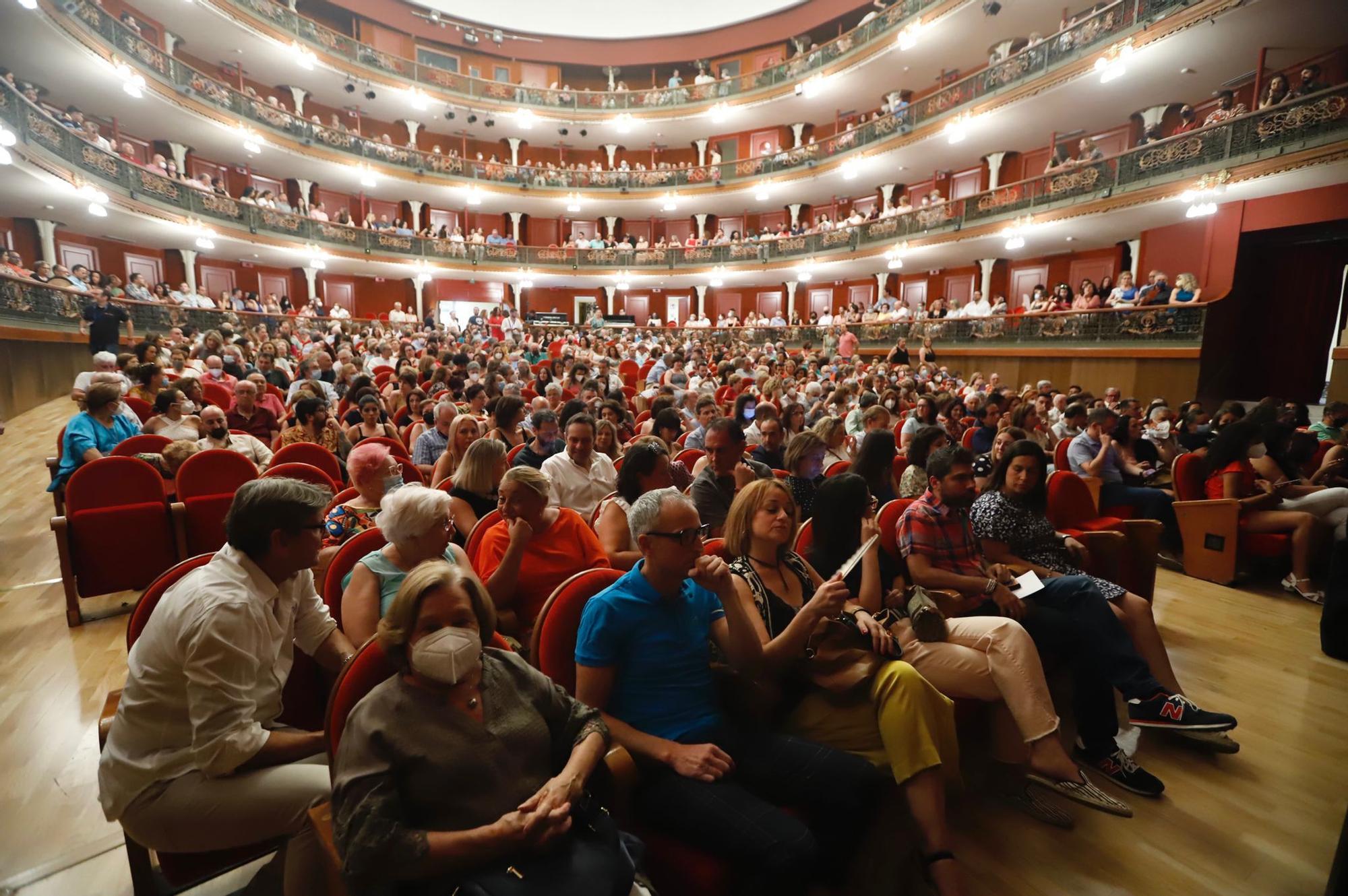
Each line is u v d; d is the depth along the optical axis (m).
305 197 20.75
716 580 1.82
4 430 8.12
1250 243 11.54
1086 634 2.62
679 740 1.80
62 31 11.48
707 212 25.23
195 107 15.56
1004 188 14.99
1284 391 11.45
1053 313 13.37
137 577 3.77
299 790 1.59
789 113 22.47
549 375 10.08
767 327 21.78
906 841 1.94
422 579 1.38
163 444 4.66
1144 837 2.20
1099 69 12.35
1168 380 11.55
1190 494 4.95
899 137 17.61
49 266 11.19
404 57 23.12
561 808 1.35
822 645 2.10
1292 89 10.54
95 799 2.25
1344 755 2.67
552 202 24.48
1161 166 11.73
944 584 2.73
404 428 6.49
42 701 2.86
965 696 2.39
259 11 17.31
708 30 23.92
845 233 19.97
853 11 20.59
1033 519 3.18
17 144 10.04
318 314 19.64
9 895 1.85
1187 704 2.59
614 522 2.96
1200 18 10.66
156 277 17.30
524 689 1.51
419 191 22.86
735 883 1.60
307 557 1.70
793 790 1.76
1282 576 4.85
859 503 2.48
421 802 1.30
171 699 1.56
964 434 6.52
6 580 4.22
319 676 2.09
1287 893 1.96
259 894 1.88
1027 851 2.13
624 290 26.55
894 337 17.50
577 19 24.75
